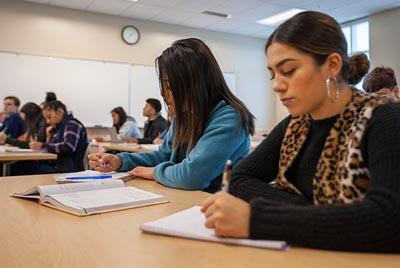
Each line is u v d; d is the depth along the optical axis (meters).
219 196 0.70
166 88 1.46
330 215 0.62
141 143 4.71
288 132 0.93
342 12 6.18
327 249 0.62
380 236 0.59
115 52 6.59
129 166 1.62
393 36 5.99
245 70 7.91
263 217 0.65
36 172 3.30
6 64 5.79
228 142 1.33
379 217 0.60
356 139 0.74
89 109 6.38
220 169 1.31
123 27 6.64
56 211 0.94
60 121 3.53
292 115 0.86
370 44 6.30
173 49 1.45
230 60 7.73
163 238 0.71
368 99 0.79
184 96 1.43
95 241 0.70
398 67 5.92
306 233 0.61
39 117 4.46
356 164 0.73
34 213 0.92
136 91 6.77
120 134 5.49
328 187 0.78
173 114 1.53
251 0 5.77
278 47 0.75
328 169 0.79
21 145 4.04
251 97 7.98
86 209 0.90
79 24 6.30
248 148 1.43
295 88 0.74
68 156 3.37
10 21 5.81
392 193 0.61
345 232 0.60
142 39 6.82
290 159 0.90
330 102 0.79
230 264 0.57
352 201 0.69
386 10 6.07
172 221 0.78
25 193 1.08
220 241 0.67
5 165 3.13
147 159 1.66
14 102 5.44
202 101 1.42
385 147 0.67
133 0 5.84
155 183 1.38
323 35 0.73
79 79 6.31
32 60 5.96
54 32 6.12
